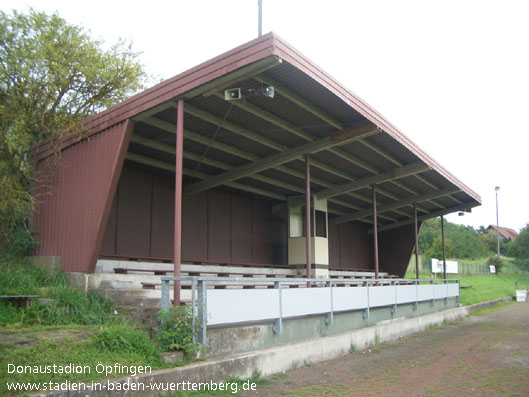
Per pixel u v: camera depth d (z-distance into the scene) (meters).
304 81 9.39
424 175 17.53
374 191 17.09
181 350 7.01
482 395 6.82
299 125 11.70
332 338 10.14
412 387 7.32
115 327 7.46
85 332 7.13
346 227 25.20
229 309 7.70
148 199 14.65
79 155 11.09
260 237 19.27
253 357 7.72
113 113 10.38
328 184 17.83
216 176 14.84
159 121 10.84
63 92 15.38
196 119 10.90
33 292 8.98
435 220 65.75
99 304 9.26
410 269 38.09
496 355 10.43
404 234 25.81
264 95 9.14
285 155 13.27
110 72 17.16
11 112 13.34
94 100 16.98
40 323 7.98
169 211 15.34
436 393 6.94
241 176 14.39
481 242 66.12
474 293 28.75
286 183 17.45
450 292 20.83
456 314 19.75
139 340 6.87
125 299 9.73
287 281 9.29
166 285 7.61
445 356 10.31
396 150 14.29
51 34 15.39
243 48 8.32
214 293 7.46
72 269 10.63
